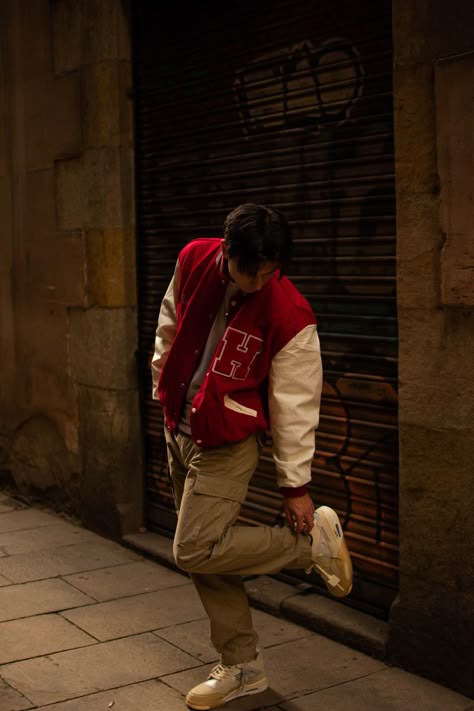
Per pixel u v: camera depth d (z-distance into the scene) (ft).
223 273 8.66
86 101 15.31
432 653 10.10
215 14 13.14
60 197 16.20
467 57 9.11
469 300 9.32
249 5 12.53
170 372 9.14
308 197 11.85
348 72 11.18
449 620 9.87
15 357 18.01
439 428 9.78
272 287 8.63
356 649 10.98
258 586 12.59
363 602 11.51
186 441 9.16
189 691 9.81
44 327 17.01
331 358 11.67
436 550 9.95
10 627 11.71
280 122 12.19
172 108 14.14
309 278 11.87
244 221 7.87
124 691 9.97
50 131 16.31
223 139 13.20
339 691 9.93
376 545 11.24
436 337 9.72
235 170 13.01
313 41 11.61
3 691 9.95
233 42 12.85
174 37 13.96
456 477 9.67
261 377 8.79
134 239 15.17
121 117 14.88
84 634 11.50
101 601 12.65
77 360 16.11
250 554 8.91
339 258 11.45
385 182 10.82
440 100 9.38
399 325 10.08
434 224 9.64
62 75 15.90
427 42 9.53
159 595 12.89
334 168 11.46
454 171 9.33
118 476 15.35
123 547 15.16
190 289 9.04
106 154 15.01
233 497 8.92
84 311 15.81
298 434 8.70
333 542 9.28
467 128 9.17
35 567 14.08
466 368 9.46
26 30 16.72
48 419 17.16
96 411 15.66
